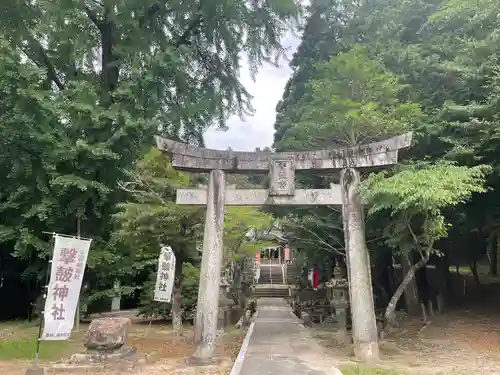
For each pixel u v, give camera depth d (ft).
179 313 55.57
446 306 70.54
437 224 38.73
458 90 54.54
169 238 53.67
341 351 42.19
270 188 41.06
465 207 55.52
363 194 38.60
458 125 46.14
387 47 65.05
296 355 39.42
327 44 76.79
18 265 85.46
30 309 81.82
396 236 46.57
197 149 41.60
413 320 60.85
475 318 59.93
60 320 32.73
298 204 41.04
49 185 54.75
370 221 52.37
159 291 49.47
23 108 49.01
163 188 52.80
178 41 75.41
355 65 50.96
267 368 33.91
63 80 66.80
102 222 60.70
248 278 121.49
